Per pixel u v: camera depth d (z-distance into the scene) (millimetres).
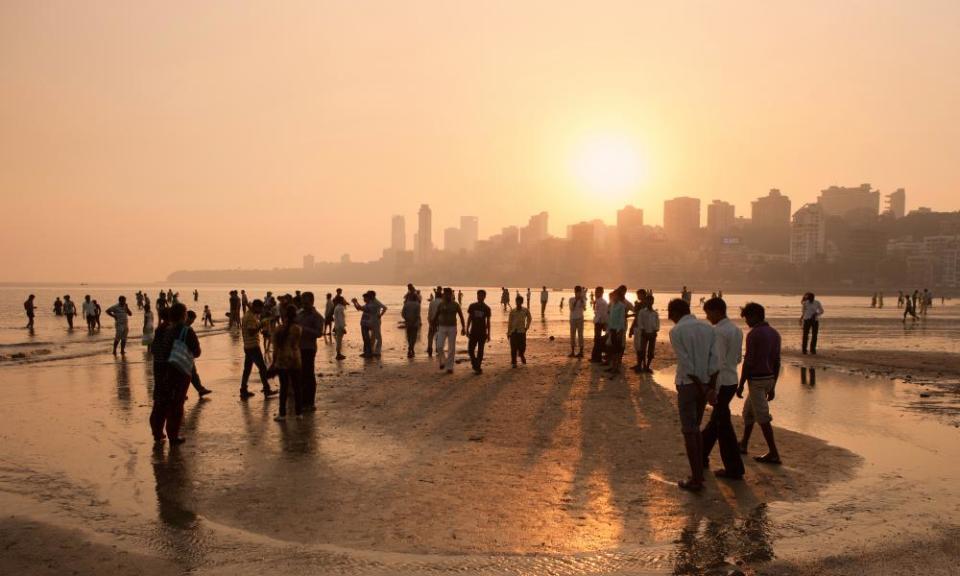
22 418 10414
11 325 41062
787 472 7512
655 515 6047
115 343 19953
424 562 5004
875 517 6008
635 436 9227
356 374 15328
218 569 4887
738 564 4980
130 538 5480
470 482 7039
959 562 5012
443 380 14414
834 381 14758
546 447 8594
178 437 8969
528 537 5512
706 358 6789
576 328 18844
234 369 16844
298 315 11438
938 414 11039
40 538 5480
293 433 9352
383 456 8094
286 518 5938
